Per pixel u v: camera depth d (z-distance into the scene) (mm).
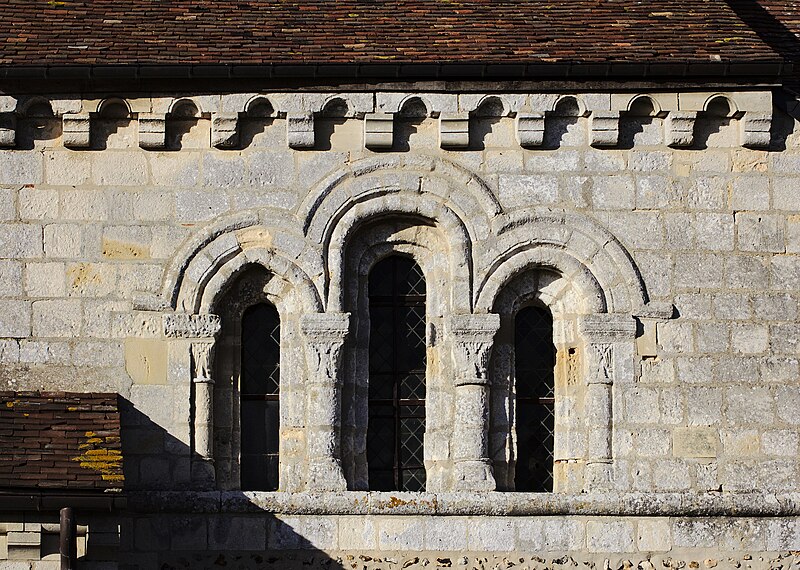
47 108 41500
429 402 41406
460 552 40188
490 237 41375
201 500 40062
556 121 41844
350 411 41281
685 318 41312
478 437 40781
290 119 41375
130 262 41250
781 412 41094
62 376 40750
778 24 45500
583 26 43094
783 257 41688
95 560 36969
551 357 41969
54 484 36781
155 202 41438
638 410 40938
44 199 41375
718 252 41594
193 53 41375
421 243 41844
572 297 41656
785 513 40531
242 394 41594
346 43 42062
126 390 40812
